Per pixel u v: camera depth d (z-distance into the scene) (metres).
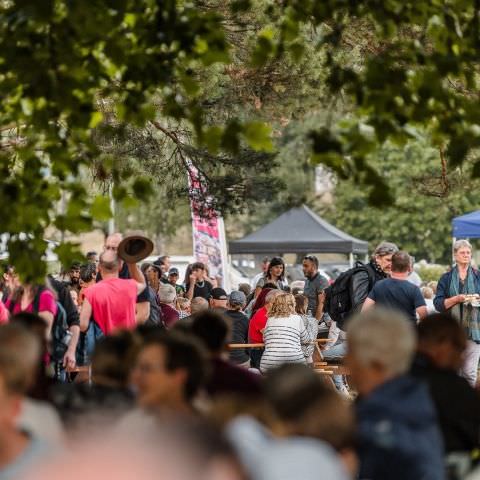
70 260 15.50
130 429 2.61
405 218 116.19
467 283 25.70
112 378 11.13
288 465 5.51
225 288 47.44
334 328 30.62
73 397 10.41
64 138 15.05
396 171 113.31
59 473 2.30
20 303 20.42
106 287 21.27
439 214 115.19
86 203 15.39
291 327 25.86
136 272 21.98
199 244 47.06
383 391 9.32
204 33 13.89
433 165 112.00
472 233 35.03
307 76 28.17
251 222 128.88
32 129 15.06
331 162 12.79
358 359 9.68
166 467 2.32
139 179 15.28
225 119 29.03
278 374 7.48
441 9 14.20
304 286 35.81
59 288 21.44
